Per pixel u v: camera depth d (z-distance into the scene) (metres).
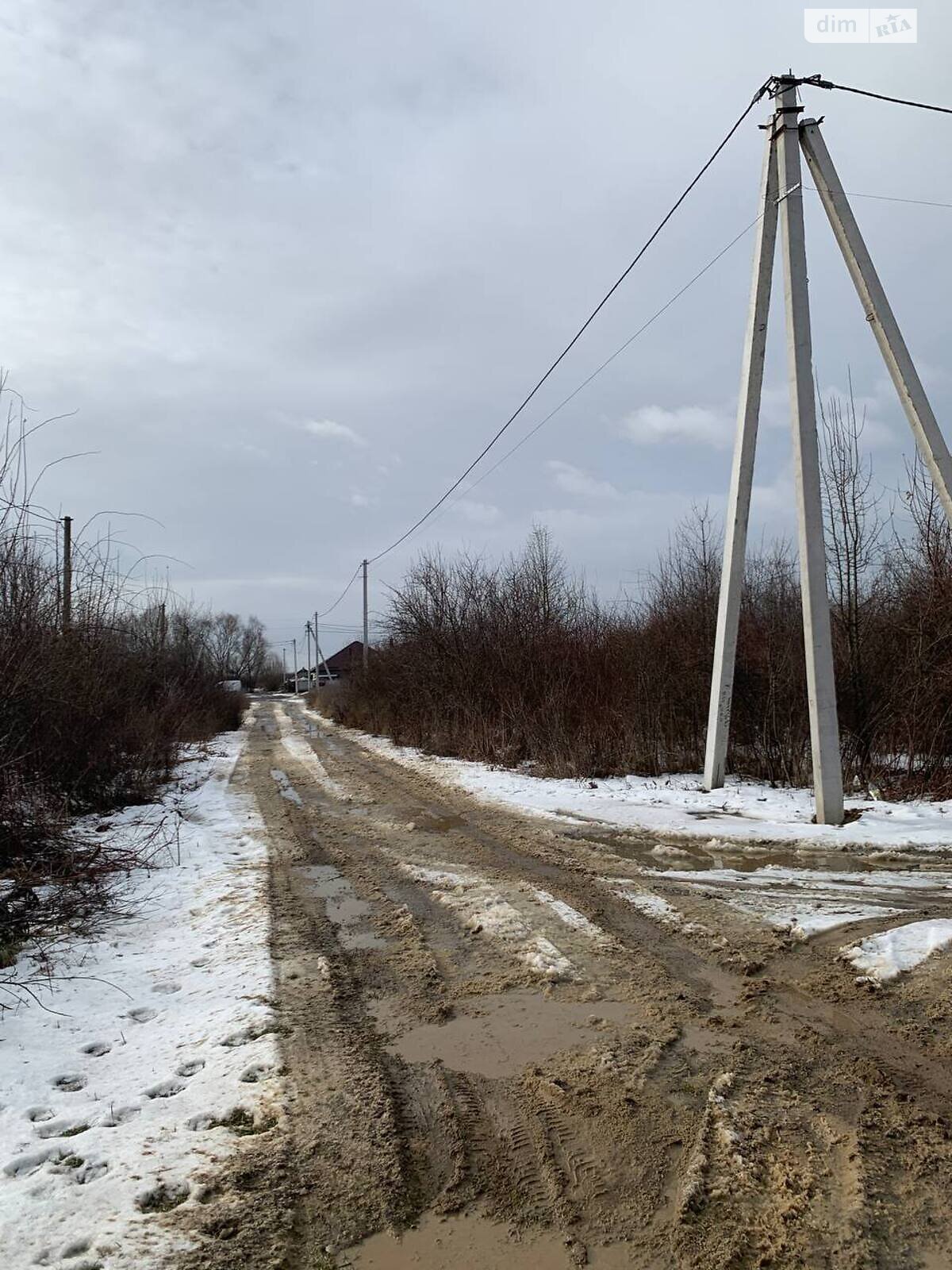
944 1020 4.01
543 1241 2.58
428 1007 4.41
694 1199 2.72
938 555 10.80
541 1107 3.35
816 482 8.78
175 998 4.62
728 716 10.88
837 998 4.33
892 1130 3.08
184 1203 2.76
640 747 13.54
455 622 19.81
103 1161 3.00
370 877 7.29
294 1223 2.67
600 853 7.94
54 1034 4.14
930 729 10.40
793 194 9.00
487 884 6.87
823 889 6.45
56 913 5.97
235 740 24.11
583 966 4.94
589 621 18.05
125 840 8.65
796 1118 3.19
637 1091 3.45
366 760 17.48
